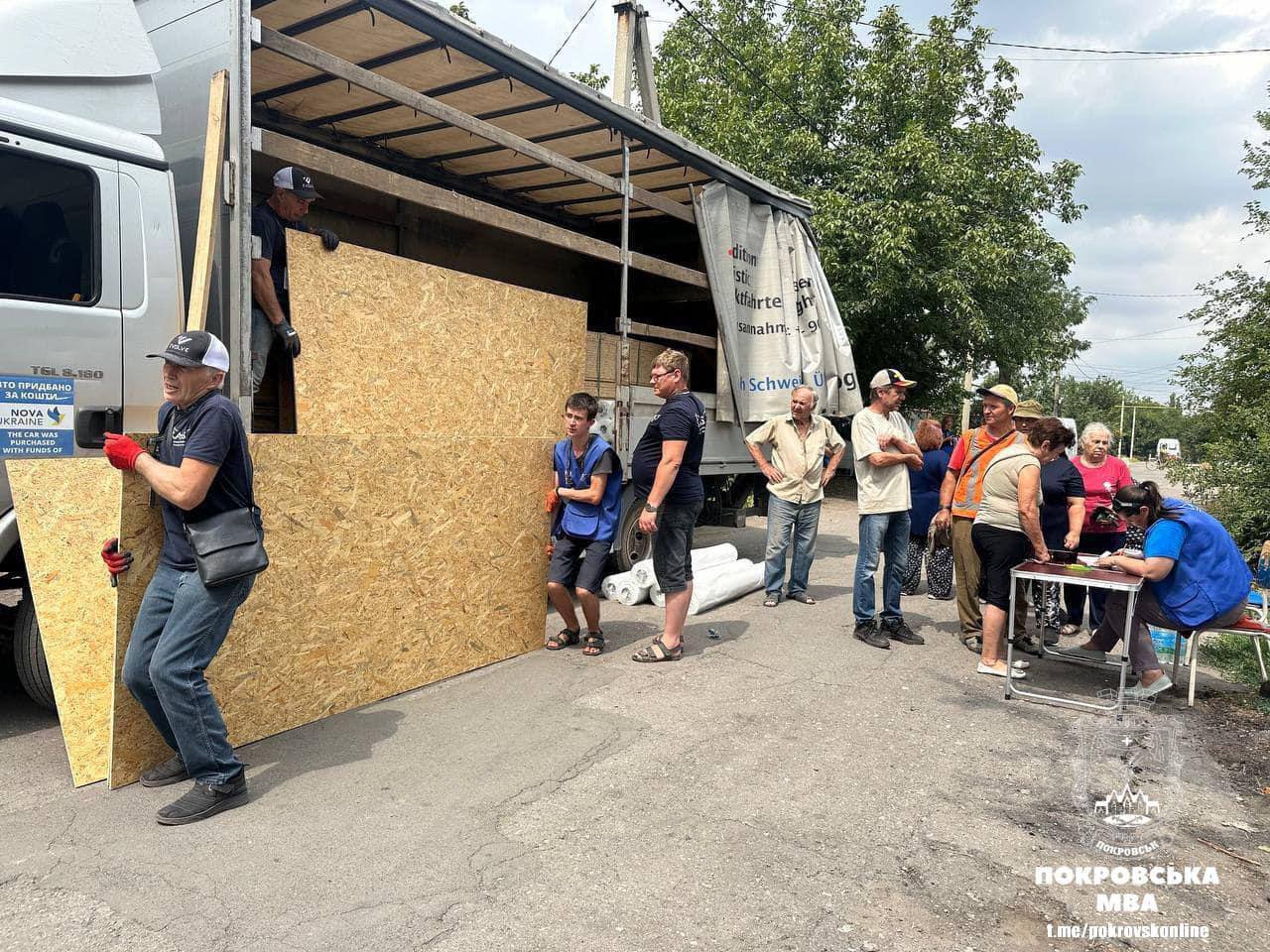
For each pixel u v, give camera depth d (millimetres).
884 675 5043
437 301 5176
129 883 2629
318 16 4918
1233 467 9789
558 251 9250
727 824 3139
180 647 2988
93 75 3979
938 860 2934
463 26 5137
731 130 16594
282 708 3863
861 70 17078
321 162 4355
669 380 4957
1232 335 10883
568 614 5363
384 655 4359
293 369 4355
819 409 8570
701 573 6957
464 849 2895
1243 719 4520
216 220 3811
